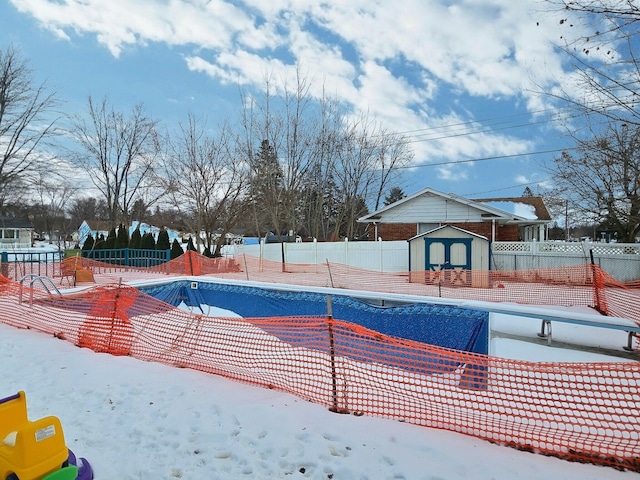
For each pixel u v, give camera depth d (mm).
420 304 6449
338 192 31375
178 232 32812
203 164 23750
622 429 2520
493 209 19172
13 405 2061
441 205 20250
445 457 2439
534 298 10320
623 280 14148
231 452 2543
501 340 6078
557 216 22734
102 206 36375
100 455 2502
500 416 2883
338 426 2832
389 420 2959
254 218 25578
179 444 2637
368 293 7195
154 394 3408
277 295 8352
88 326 5137
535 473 2273
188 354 4395
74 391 3477
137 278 12453
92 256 17969
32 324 6039
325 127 28484
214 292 9508
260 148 25188
